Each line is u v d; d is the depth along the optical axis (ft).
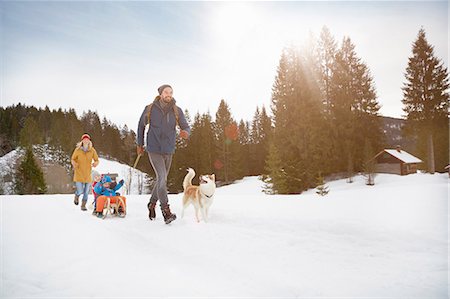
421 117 81.76
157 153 14.82
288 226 12.21
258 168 168.55
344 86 114.83
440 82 77.25
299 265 8.46
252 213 14.56
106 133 196.34
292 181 103.60
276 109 114.93
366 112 114.93
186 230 12.51
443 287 6.54
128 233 12.57
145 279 7.60
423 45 76.84
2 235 11.82
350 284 7.07
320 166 106.52
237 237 11.20
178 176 150.92
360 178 103.09
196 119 162.40
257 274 7.94
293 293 6.79
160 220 15.14
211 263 8.87
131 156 180.24
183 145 156.97
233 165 149.38
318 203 17.06
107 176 17.37
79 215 16.84
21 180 97.04
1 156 97.35
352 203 16.52
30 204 21.01
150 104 14.90
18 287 7.09
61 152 129.18
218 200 20.80
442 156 85.40
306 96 112.78
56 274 7.94
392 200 17.22
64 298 6.54
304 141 109.09
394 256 8.67
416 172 109.40
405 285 6.79
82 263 8.79
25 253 9.64
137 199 23.30
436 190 21.74
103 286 7.15
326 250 9.51
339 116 112.98
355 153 108.88
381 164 110.01
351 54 115.96
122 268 8.40
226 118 152.25
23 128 104.94
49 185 116.16
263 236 11.18
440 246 9.02
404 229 10.52
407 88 81.35
